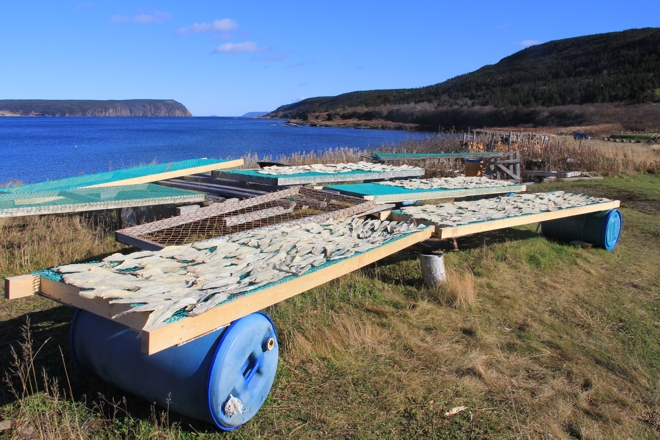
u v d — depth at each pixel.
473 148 20.02
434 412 3.61
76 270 3.49
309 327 4.73
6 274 5.91
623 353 4.68
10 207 5.99
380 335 4.76
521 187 9.54
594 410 3.75
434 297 5.77
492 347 4.63
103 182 8.46
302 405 3.61
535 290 6.20
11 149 35.81
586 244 8.23
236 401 3.04
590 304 5.84
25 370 3.89
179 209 7.41
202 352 2.97
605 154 18.66
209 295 3.13
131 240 5.27
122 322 2.84
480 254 7.42
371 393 3.80
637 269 7.25
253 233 5.35
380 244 4.99
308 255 4.39
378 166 11.26
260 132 73.94
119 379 3.30
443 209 7.37
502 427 3.47
